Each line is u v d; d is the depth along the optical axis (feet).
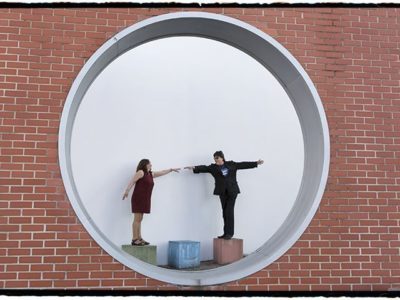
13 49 13.09
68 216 12.52
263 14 14.55
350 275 13.37
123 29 13.74
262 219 20.80
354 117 14.35
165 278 12.66
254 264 13.30
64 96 13.10
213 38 15.72
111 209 19.86
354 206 13.82
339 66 14.60
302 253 13.34
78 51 13.39
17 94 12.88
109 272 12.42
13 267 12.03
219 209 20.85
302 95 14.97
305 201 14.53
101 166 20.06
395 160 14.26
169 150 20.76
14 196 12.37
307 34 14.64
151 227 20.16
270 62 15.47
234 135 21.27
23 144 12.66
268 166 21.24
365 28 14.94
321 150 14.16
